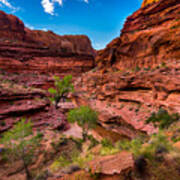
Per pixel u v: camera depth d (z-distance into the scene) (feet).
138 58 93.20
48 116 67.77
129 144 22.52
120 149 22.58
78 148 44.96
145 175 13.84
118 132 67.87
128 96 79.71
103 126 78.43
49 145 42.75
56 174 21.33
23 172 30.17
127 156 17.66
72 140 51.08
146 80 70.90
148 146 18.13
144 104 68.33
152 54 82.23
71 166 20.57
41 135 49.49
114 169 15.66
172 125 43.19
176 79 55.57
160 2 95.76
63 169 21.52
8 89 65.87
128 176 14.30
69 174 18.78
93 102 101.76
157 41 79.00
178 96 52.47
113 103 87.45
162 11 95.30
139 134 56.49
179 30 70.44
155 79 65.21
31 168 31.55
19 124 32.71
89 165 18.47
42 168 31.63
